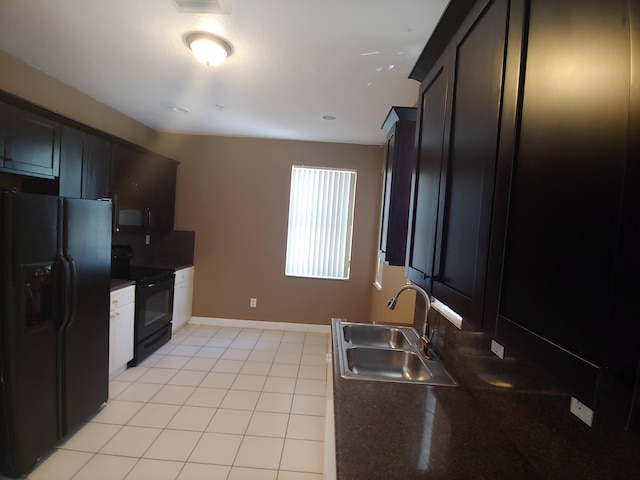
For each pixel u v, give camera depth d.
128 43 1.94
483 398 1.15
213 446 1.97
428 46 1.20
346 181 4.07
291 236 4.12
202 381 2.75
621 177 0.40
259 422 2.23
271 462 1.86
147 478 1.70
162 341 3.40
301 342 3.75
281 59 2.02
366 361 1.66
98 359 2.19
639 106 0.38
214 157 4.05
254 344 3.62
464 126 0.93
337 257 4.12
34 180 2.36
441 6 1.47
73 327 1.94
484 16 0.83
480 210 0.80
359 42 1.80
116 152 2.95
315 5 1.50
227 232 4.11
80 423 2.05
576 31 0.50
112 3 1.57
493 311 0.72
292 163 4.03
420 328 1.94
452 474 0.82
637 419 0.38
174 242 4.11
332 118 3.10
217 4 1.53
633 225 0.39
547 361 0.54
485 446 0.94
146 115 3.34
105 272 2.24
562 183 0.52
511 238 0.66
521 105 0.64
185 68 2.23
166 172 3.80
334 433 0.99
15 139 2.02
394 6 1.49
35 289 1.69
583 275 0.47
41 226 1.71
